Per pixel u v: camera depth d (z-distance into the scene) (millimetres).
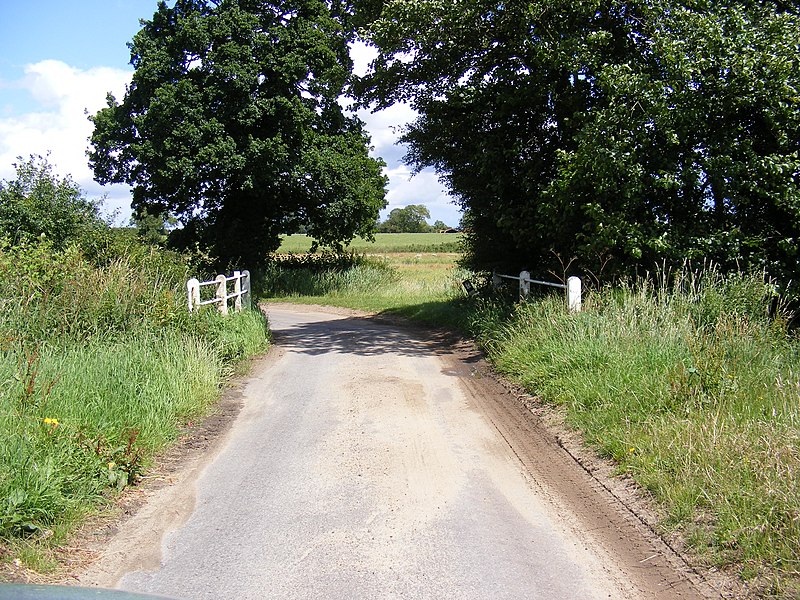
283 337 16078
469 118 13500
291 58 27172
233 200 31156
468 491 5469
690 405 6156
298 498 5352
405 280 33469
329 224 32438
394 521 4891
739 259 10523
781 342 8023
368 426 7457
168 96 25844
